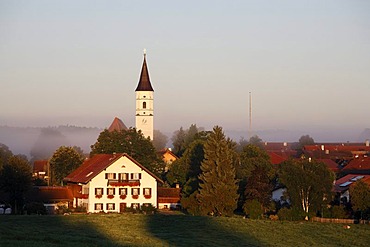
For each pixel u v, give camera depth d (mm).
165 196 137375
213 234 85500
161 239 76688
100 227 86625
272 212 117688
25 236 66750
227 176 118750
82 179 131750
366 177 122625
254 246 74250
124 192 131125
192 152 152875
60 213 123562
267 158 151375
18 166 122188
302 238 84188
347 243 80750
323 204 110875
